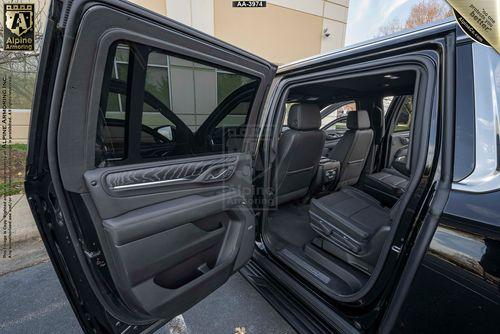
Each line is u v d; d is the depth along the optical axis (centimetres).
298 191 209
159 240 89
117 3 65
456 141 76
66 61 62
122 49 71
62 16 58
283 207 237
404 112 261
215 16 569
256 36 632
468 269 70
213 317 146
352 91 202
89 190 73
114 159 80
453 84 77
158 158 94
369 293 99
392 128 264
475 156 72
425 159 82
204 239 108
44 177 70
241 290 168
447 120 78
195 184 104
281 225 201
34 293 160
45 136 66
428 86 83
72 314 145
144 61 79
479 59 73
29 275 177
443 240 75
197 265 108
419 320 81
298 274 137
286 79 144
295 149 171
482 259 67
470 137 73
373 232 127
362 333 101
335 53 116
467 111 74
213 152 119
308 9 688
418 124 87
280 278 141
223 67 102
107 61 69
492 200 67
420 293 80
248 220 130
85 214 75
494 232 65
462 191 73
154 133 92
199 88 100
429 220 78
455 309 73
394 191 212
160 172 92
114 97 75
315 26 712
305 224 205
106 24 64
